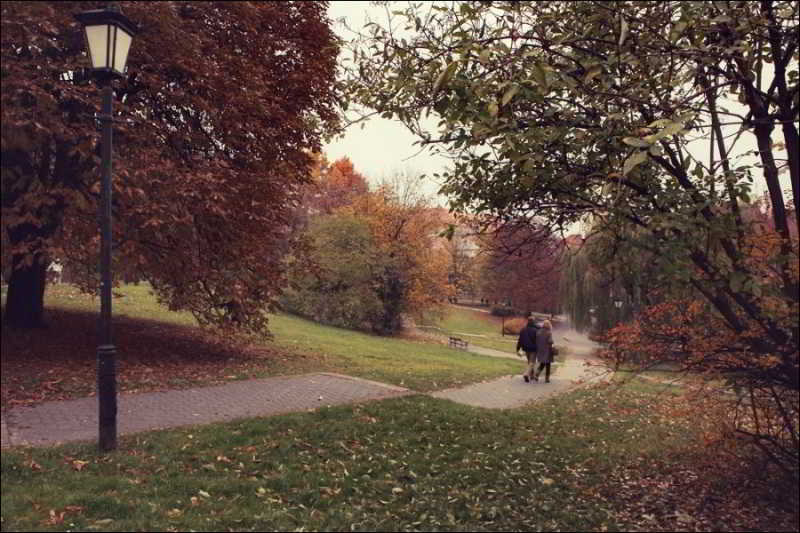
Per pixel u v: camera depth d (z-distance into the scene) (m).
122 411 7.80
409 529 5.00
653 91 5.41
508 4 5.48
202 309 14.26
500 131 5.19
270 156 13.09
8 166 8.98
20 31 8.20
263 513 4.99
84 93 9.31
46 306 15.35
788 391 5.61
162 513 4.77
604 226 5.40
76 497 4.80
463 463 6.98
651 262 5.07
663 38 5.08
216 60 11.13
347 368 13.37
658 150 4.17
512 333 50.75
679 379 5.88
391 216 36.56
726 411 5.99
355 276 30.81
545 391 12.91
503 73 5.25
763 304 5.00
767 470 6.33
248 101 11.07
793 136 5.49
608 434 9.11
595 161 5.60
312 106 13.59
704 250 5.27
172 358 12.23
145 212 9.59
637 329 5.77
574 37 5.20
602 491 6.44
